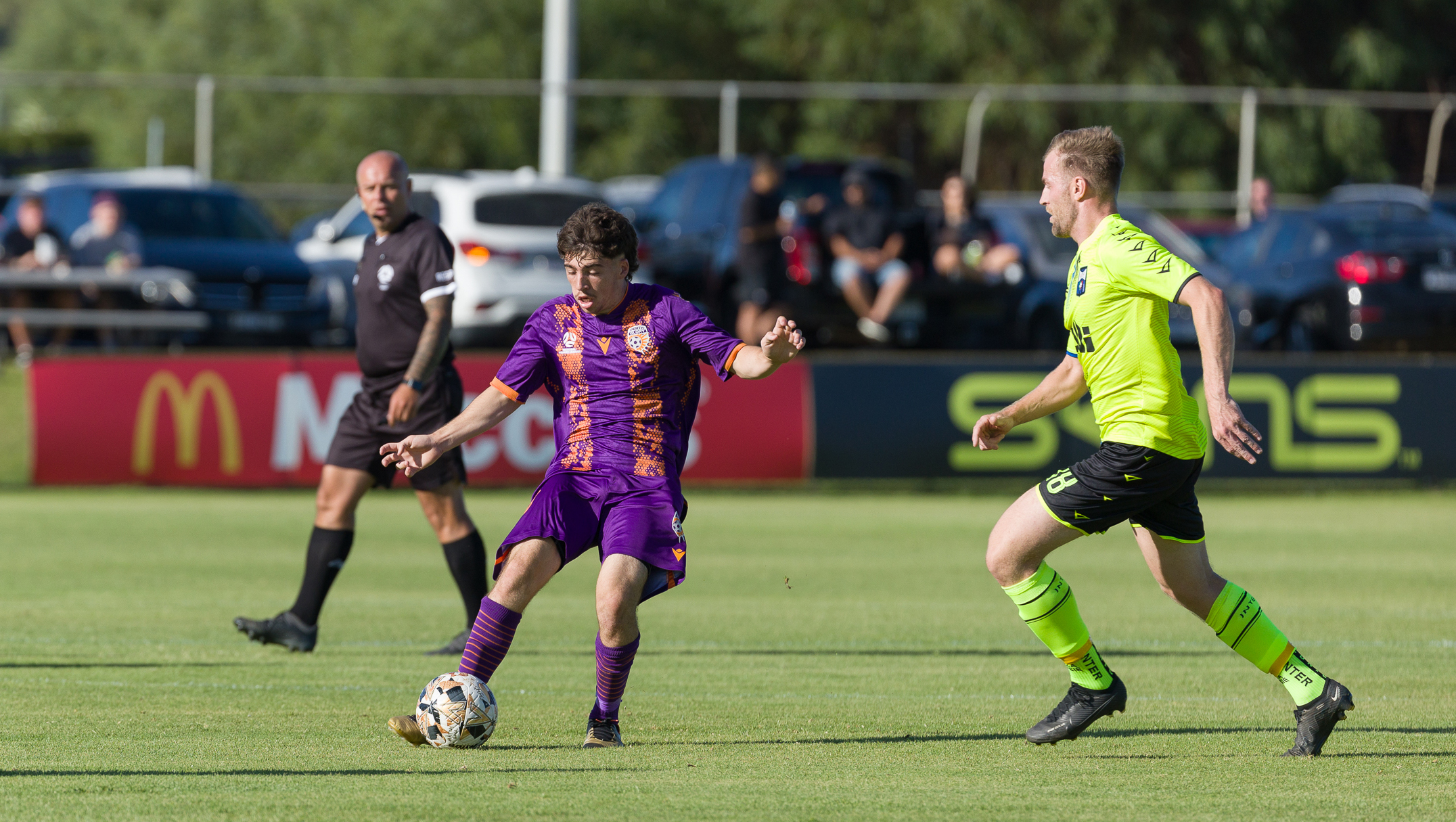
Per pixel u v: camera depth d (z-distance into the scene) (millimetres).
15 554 39625
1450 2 133375
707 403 54938
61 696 22484
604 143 134625
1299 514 51625
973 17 126500
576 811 16031
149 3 155000
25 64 160750
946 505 53250
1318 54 129250
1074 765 18625
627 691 23703
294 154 122938
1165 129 120312
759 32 141500
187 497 51844
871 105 130750
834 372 55469
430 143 120062
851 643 28797
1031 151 126125
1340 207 72250
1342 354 67688
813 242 64500
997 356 68062
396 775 17688
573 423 19281
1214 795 17047
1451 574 39250
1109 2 123250
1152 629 30875
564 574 39844
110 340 63625
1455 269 67250
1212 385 17250
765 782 17516
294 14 128125
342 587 36062
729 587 36406
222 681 24062
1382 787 17469
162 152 124938
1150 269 17984
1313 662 26953
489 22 125812
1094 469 18719
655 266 70625
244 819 15562
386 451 19062
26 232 65375
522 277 64688
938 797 16844
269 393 53094
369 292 26547
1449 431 57438
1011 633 30125
